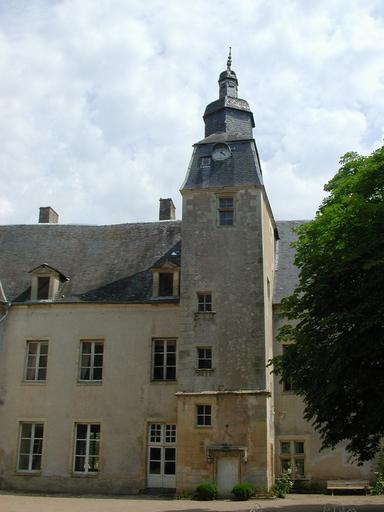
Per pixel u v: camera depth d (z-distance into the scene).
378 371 15.88
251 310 24.44
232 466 22.55
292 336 18.92
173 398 25.19
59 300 27.31
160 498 22.70
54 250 30.42
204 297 25.17
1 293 27.86
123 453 24.91
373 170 17.77
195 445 23.03
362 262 16.22
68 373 26.22
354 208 17.14
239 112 28.97
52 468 25.17
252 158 26.94
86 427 25.73
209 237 25.75
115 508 18.05
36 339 26.89
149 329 26.22
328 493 24.39
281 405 26.03
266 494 21.98
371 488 23.80
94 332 26.56
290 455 25.50
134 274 28.33
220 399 23.38
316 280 17.56
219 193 26.30
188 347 24.30
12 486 25.17
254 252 25.22
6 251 30.53
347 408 16.83
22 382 26.36
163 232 30.58
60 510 17.20
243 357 23.86
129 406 25.42
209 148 27.56
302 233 20.59
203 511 17.05
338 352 15.75
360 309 15.50
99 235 31.11
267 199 27.59
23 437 25.95
